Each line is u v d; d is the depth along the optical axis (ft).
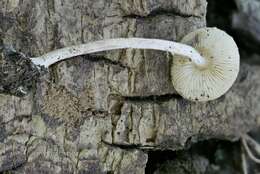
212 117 1.11
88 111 1.06
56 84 1.04
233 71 1.02
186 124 1.09
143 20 1.06
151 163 1.14
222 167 1.17
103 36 1.05
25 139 1.04
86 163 1.06
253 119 1.14
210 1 1.18
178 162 1.14
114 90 1.06
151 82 1.07
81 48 1.02
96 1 1.05
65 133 1.05
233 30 1.18
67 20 1.04
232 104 1.12
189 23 1.07
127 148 1.07
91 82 1.05
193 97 1.05
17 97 1.03
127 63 1.06
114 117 1.07
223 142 1.18
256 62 1.17
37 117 1.04
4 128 1.03
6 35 1.03
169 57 1.06
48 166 1.05
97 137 1.06
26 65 1.00
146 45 1.02
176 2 1.07
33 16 1.03
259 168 1.18
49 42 1.04
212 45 1.02
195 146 1.16
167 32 1.07
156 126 1.07
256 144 1.18
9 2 1.03
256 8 1.16
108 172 1.07
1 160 1.03
